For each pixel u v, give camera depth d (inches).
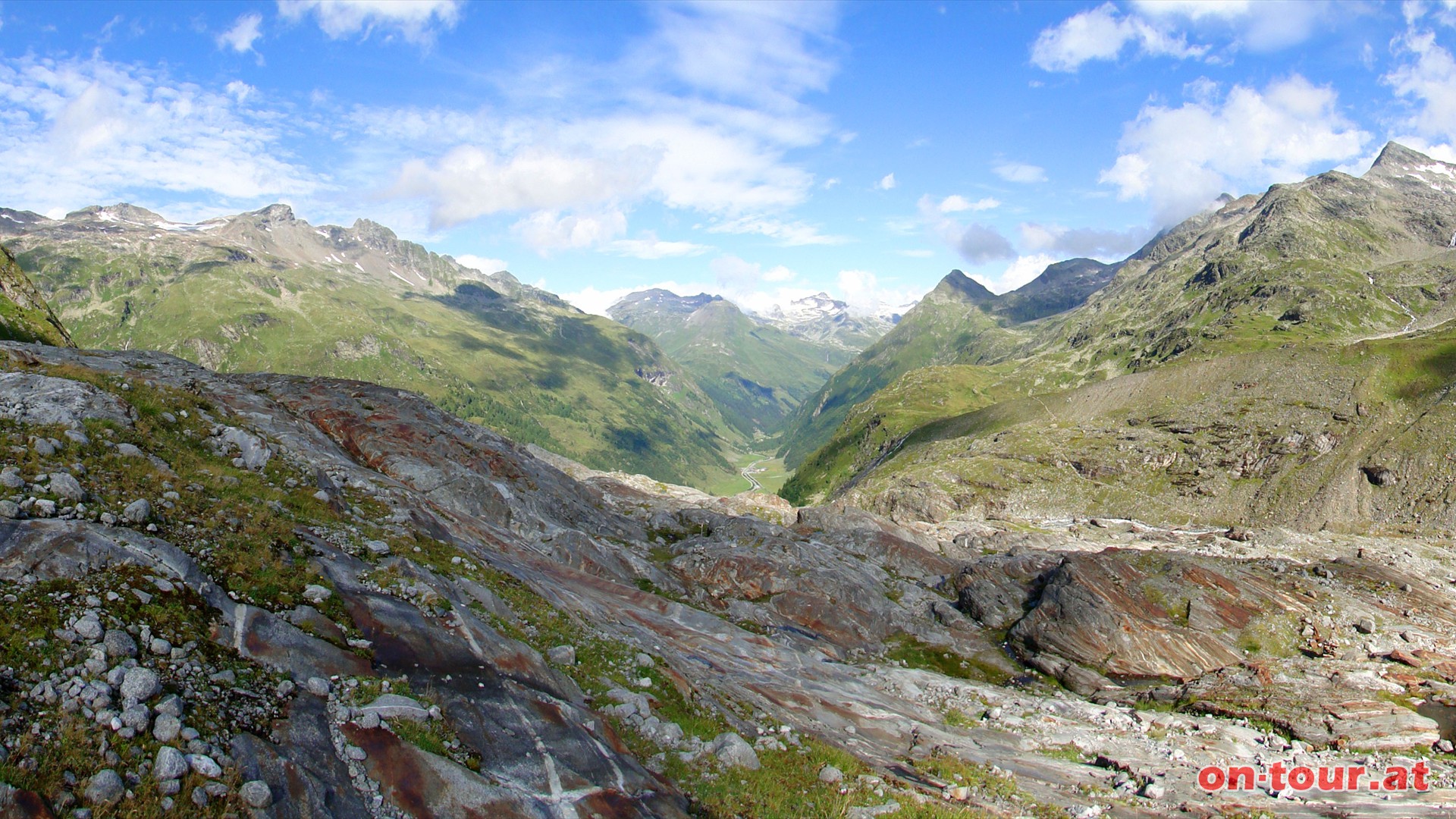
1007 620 2618.1
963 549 3540.8
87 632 643.5
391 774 690.8
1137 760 1544.0
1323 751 1705.2
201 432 1305.4
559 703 914.7
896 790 1056.8
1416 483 5625.0
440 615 972.6
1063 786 1342.3
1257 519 6058.1
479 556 1459.2
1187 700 2044.8
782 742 1140.5
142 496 913.5
